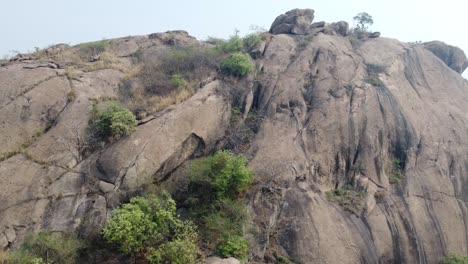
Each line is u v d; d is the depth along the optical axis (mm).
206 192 15578
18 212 13617
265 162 17031
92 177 14945
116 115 16297
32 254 12703
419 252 16594
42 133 16062
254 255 14141
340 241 15359
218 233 14273
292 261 14477
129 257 13508
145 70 20656
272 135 18359
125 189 14977
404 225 17047
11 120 15828
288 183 16328
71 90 17547
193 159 17094
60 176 14742
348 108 19766
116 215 13492
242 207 14961
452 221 18078
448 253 17062
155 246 13508
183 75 20391
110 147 15828
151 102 18297
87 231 13844
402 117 20578
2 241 12945
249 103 19875
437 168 19438
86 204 14359
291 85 20594
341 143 18703
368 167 18547
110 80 19172
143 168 15500
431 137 20547
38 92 16969
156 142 16172
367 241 15984
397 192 18219
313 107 19719
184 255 12766
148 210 13859
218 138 18156
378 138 19484
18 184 14148
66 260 12805
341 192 17578
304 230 15156
